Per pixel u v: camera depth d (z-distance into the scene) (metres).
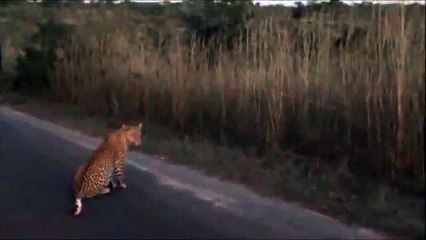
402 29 10.42
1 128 17.75
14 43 32.22
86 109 19.64
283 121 12.66
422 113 10.02
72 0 27.80
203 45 16.08
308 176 10.93
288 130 12.63
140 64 17.77
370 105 10.96
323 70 12.32
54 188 11.05
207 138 14.22
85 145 15.12
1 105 22.89
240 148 13.09
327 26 12.97
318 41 12.74
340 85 11.90
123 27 21.84
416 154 10.04
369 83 11.04
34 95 24.81
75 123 17.95
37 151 14.36
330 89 12.00
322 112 12.02
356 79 11.50
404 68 10.30
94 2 27.08
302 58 13.05
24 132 17.03
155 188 10.80
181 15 20.48
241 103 13.59
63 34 24.77
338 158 11.42
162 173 11.82
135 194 10.44
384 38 10.94
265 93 13.06
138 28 21.52
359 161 11.04
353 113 11.33
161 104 16.19
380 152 10.55
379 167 10.55
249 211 9.41
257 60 13.88
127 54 19.33
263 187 10.59
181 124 15.21
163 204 9.86
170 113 15.94
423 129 10.01
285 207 9.57
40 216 9.35
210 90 14.71
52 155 13.94
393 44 10.79
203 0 18.36
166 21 21.62
